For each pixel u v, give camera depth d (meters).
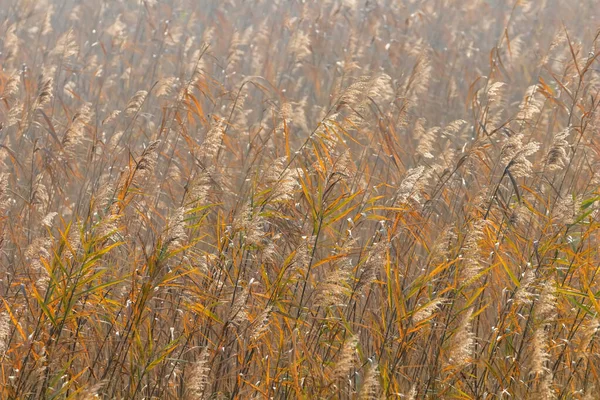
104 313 12.26
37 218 15.03
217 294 11.98
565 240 12.66
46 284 11.55
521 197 13.68
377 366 10.55
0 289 12.98
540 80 16.00
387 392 10.84
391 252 13.20
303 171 12.98
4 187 14.05
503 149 13.38
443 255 11.84
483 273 11.78
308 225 12.97
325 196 12.37
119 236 12.80
